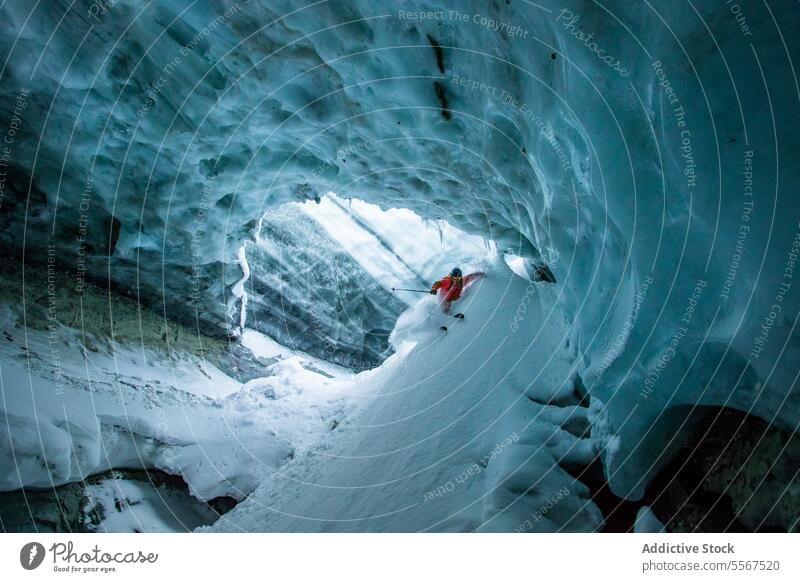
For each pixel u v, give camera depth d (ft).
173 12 17.60
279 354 39.42
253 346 37.76
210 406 24.81
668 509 9.25
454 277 23.80
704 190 7.06
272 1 15.51
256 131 22.48
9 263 24.41
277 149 24.09
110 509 16.84
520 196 15.58
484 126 14.60
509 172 14.89
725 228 6.92
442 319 22.39
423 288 47.37
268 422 24.43
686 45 6.81
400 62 14.66
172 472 19.81
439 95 15.14
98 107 22.06
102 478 17.65
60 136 23.08
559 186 11.55
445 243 48.21
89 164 24.06
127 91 21.26
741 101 6.45
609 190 8.93
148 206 25.94
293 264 43.42
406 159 19.84
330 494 14.03
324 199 45.55
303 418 25.05
